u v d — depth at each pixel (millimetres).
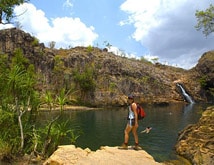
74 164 8367
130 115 10266
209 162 19609
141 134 36156
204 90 119062
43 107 13609
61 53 112875
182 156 23391
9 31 90688
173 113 67812
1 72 13016
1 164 10344
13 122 12438
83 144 28891
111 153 9516
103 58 110812
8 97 12586
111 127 42500
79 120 51438
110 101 93875
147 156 9484
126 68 111875
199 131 23781
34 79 13867
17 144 12125
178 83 120688
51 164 8664
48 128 12836
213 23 27516
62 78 93250
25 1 13969
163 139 32469
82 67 102688
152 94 110438
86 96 92688
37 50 94062
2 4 13180
